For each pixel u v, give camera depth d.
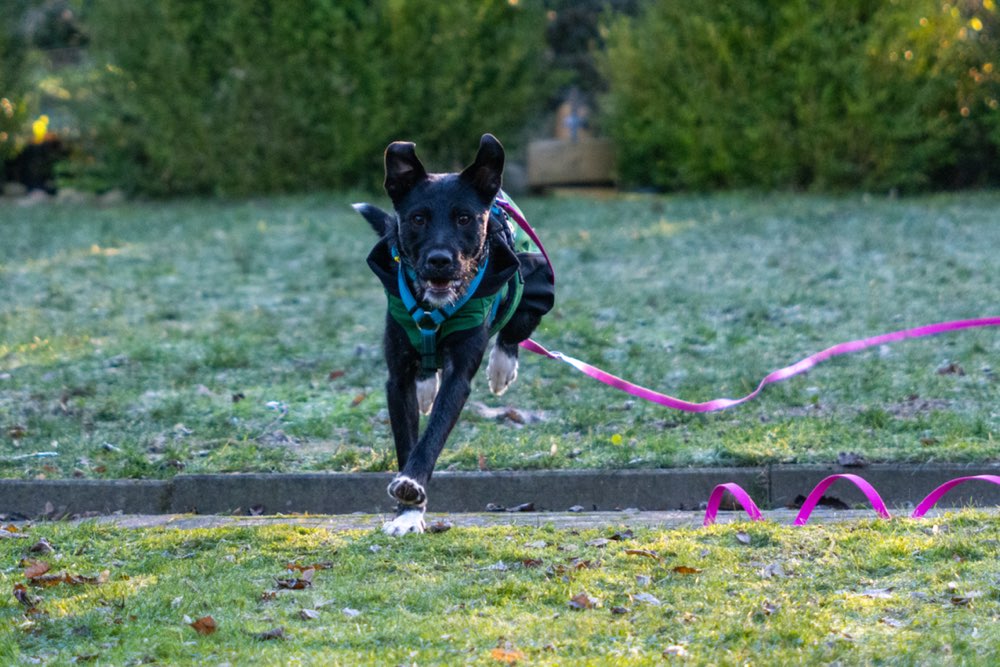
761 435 9.04
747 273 15.65
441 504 8.45
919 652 4.96
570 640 5.24
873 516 7.33
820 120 22.72
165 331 12.78
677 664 4.95
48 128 26.42
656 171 24.91
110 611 5.69
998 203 21.17
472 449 8.87
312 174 23.88
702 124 23.84
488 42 23.91
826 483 7.20
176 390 10.71
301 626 5.48
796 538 6.50
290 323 13.17
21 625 5.48
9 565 6.48
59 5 30.47
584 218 20.70
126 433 9.55
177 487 8.49
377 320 13.27
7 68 24.55
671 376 10.84
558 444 9.05
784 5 22.75
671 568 6.09
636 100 24.78
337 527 7.28
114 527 7.16
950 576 5.82
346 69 23.28
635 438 9.14
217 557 6.52
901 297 13.89
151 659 5.12
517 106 24.41
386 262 6.93
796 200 22.05
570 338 12.20
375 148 23.50
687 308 13.69
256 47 23.16
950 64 22.66
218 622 5.50
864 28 22.53
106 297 14.67
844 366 11.01
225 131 23.55
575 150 25.69
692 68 23.73
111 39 23.56
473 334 6.87
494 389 8.14
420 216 6.59
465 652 5.13
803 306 13.66
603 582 5.93
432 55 23.38
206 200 24.02
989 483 8.17
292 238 18.84
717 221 19.81
